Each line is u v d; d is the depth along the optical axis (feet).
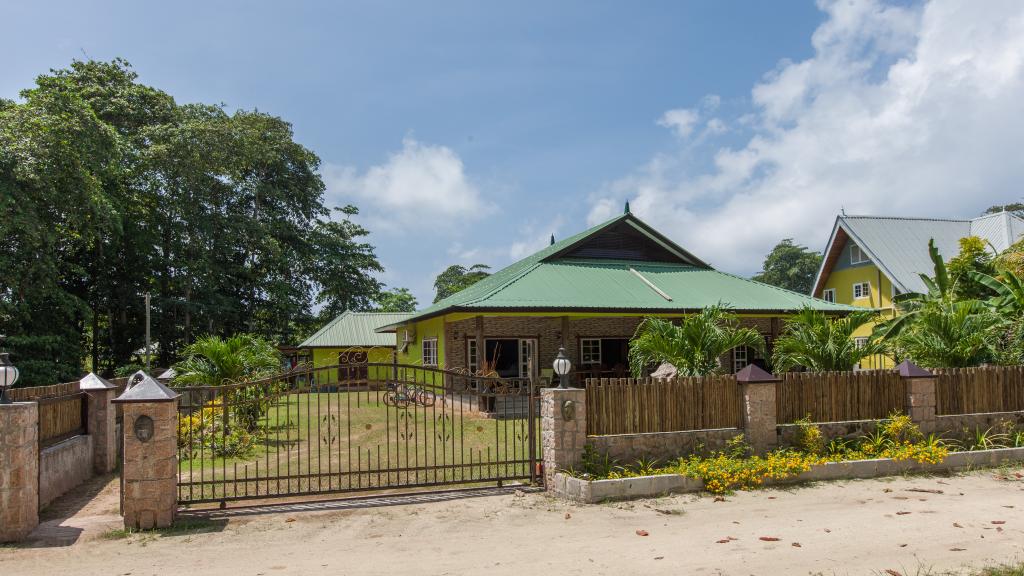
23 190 74.28
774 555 20.12
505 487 29.58
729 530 22.91
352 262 155.84
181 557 20.59
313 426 49.93
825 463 30.25
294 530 23.54
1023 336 43.80
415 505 26.81
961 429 35.53
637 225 79.30
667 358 44.60
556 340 68.64
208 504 27.25
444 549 21.27
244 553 20.99
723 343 43.78
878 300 100.63
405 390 29.32
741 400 32.14
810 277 173.78
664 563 19.49
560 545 21.49
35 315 87.15
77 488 31.04
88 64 115.55
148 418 23.95
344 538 22.62
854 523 23.61
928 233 104.68
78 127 76.79
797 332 45.44
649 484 27.58
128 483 23.66
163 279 124.47
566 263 74.95
